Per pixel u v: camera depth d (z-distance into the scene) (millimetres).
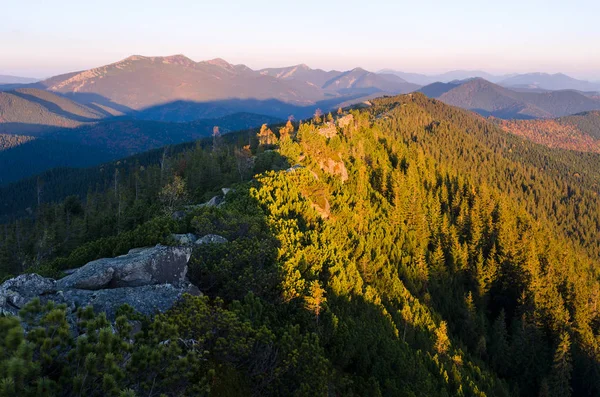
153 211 64875
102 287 21844
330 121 146000
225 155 107438
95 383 11250
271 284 27344
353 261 47625
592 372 57250
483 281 73000
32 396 9977
